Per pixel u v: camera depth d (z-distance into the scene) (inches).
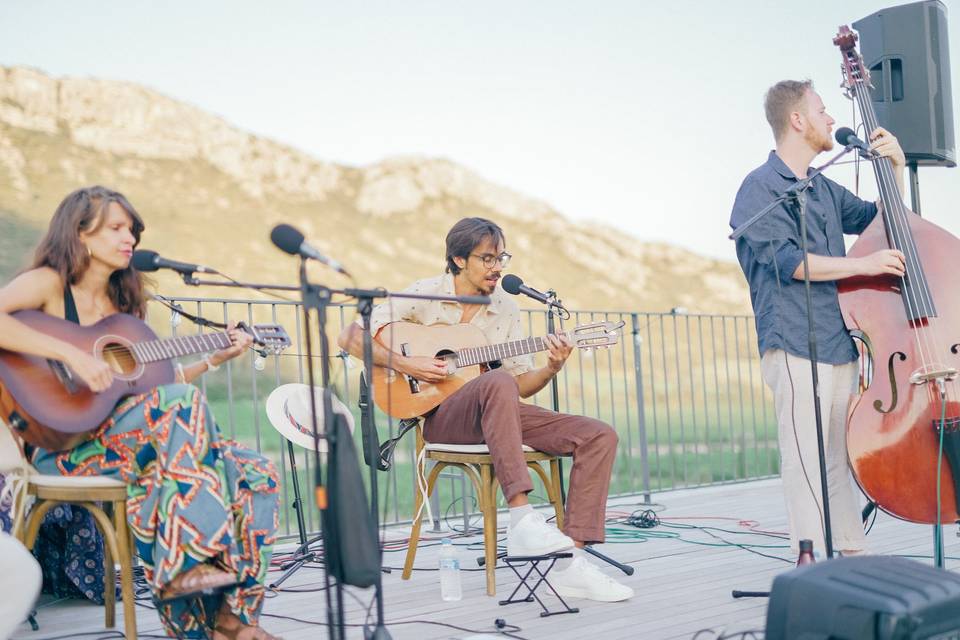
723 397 691.4
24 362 106.4
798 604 87.7
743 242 144.7
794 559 161.0
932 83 175.9
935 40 176.9
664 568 156.2
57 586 145.6
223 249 1461.6
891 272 133.9
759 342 143.3
